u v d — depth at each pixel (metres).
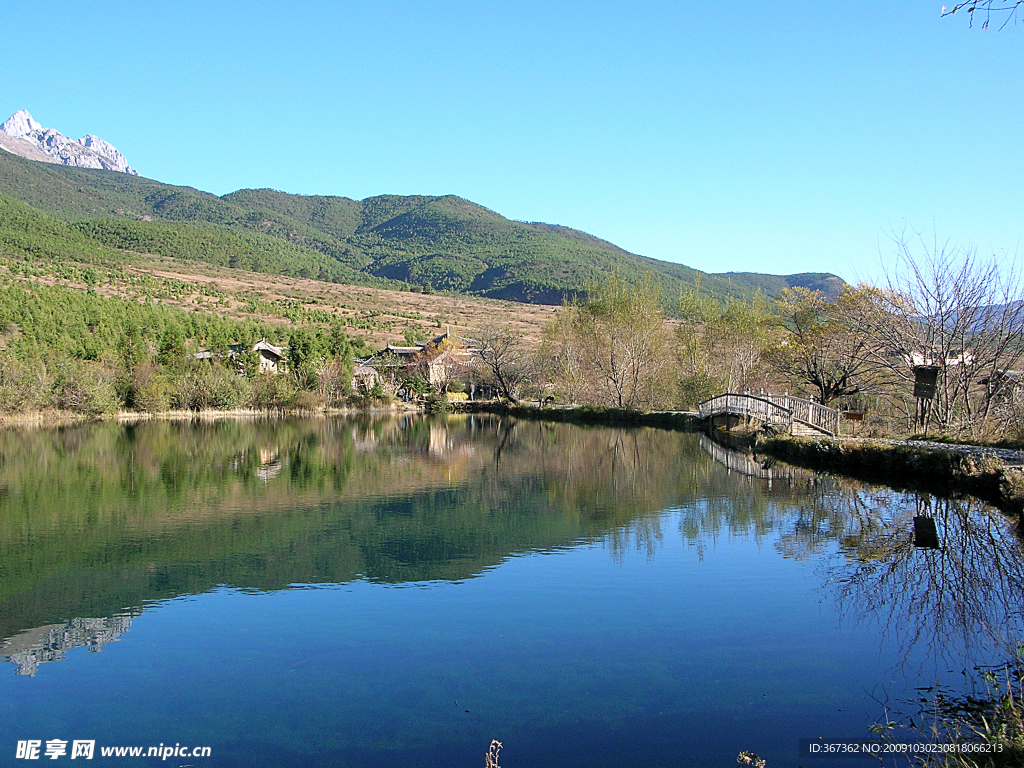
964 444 25.75
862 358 36.81
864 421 38.03
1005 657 10.84
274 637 12.48
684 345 63.56
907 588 14.04
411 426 55.41
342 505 23.98
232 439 45.06
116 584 15.52
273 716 9.77
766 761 8.27
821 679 10.38
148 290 120.25
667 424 52.47
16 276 108.56
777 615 12.96
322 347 72.88
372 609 13.81
